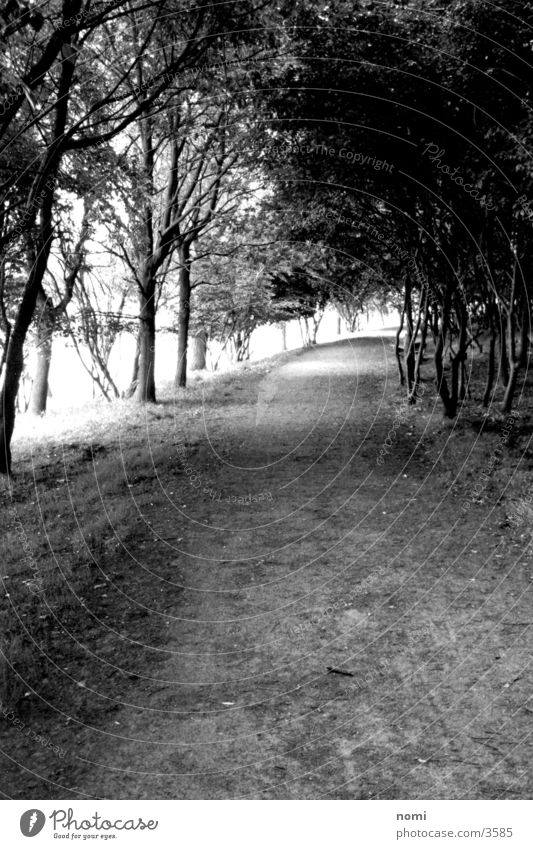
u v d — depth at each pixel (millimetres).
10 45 7910
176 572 7293
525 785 3711
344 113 11852
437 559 7172
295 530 8547
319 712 4586
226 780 3914
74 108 11891
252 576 7141
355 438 13891
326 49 11070
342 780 3869
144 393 19219
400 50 10828
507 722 4281
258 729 4426
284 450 13258
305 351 35250
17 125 10031
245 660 5379
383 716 4480
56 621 5980
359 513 9031
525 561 6840
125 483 10852
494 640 5359
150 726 4492
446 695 4660
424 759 4004
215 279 22969
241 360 37094
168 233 18453
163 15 10227
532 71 10242
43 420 18781
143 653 5523
